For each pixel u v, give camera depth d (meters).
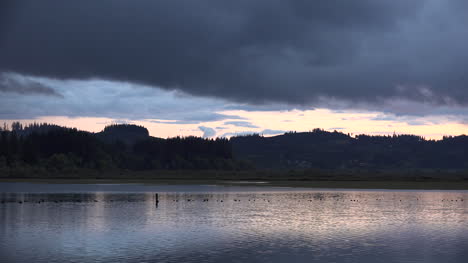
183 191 123.69
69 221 53.72
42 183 182.62
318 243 38.19
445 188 143.00
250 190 129.62
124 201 85.88
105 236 41.84
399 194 110.75
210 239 40.12
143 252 34.12
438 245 37.44
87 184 174.38
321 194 109.75
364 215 61.00
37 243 38.00
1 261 30.97
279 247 36.28
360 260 31.55
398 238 40.88
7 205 76.50
